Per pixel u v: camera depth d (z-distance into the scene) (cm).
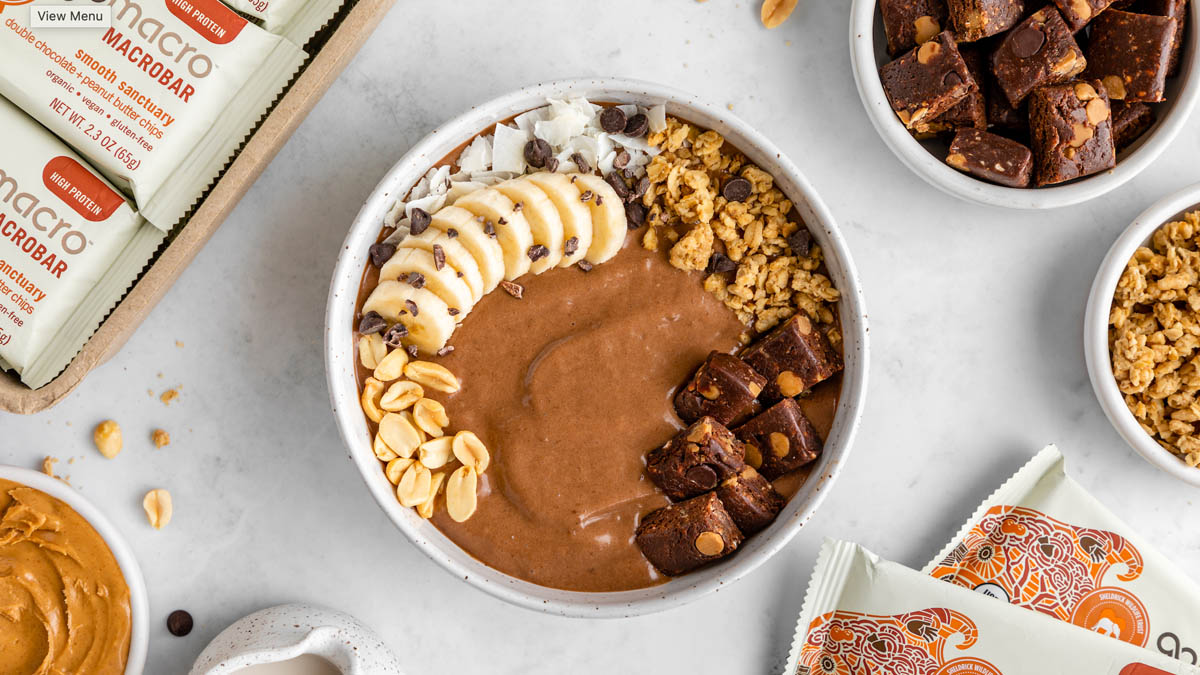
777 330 57
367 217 55
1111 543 60
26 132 55
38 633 58
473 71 60
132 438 60
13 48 55
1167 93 58
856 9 57
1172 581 59
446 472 57
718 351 58
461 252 56
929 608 59
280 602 60
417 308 56
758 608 61
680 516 56
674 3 60
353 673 56
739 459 56
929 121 58
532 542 57
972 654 59
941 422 61
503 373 57
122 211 55
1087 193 57
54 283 55
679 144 57
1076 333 61
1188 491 61
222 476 60
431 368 57
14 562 58
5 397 55
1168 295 58
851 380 56
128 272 56
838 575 59
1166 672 57
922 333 61
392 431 56
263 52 56
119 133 55
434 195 56
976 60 58
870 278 61
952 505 61
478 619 60
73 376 55
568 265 57
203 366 60
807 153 60
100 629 58
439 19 59
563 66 60
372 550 60
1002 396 61
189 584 60
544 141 56
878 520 61
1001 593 60
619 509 57
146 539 60
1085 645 58
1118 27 57
